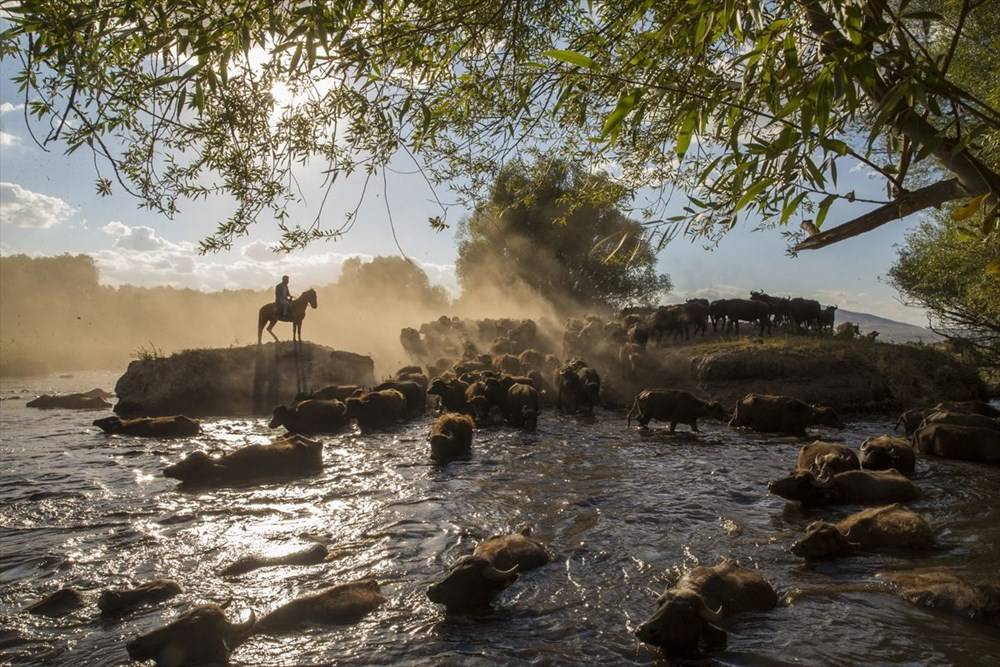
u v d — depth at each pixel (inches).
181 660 233.6
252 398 1077.8
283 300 1112.2
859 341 1049.5
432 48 158.4
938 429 584.4
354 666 231.6
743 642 240.8
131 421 805.2
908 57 97.7
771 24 101.7
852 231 123.2
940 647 234.5
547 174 215.9
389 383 940.0
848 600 276.2
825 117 95.7
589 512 418.3
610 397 967.0
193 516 424.8
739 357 932.6
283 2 129.4
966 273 537.6
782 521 394.0
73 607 286.5
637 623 261.7
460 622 265.3
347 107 169.8
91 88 134.3
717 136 120.6
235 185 182.5
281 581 312.3
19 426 882.1
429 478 524.4
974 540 348.8
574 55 110.0
